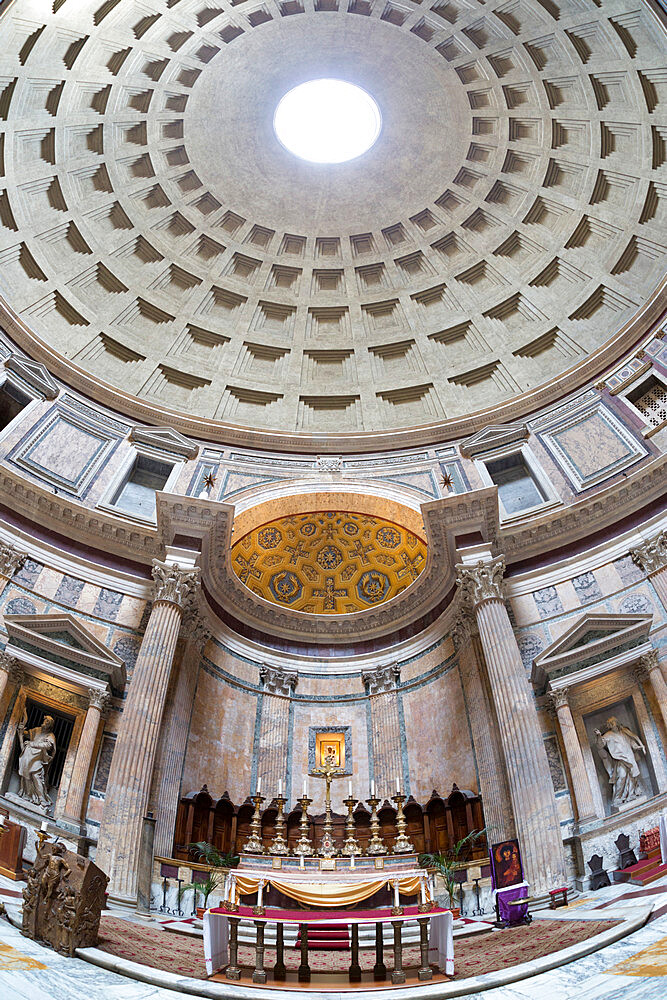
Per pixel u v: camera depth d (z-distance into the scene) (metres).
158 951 7.18
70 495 18.22
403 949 8.52
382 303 24.41
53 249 21.39
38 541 16.23
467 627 15.95
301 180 23.30
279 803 15.34
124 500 19.31
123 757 12.56
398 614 19.69
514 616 16.25
